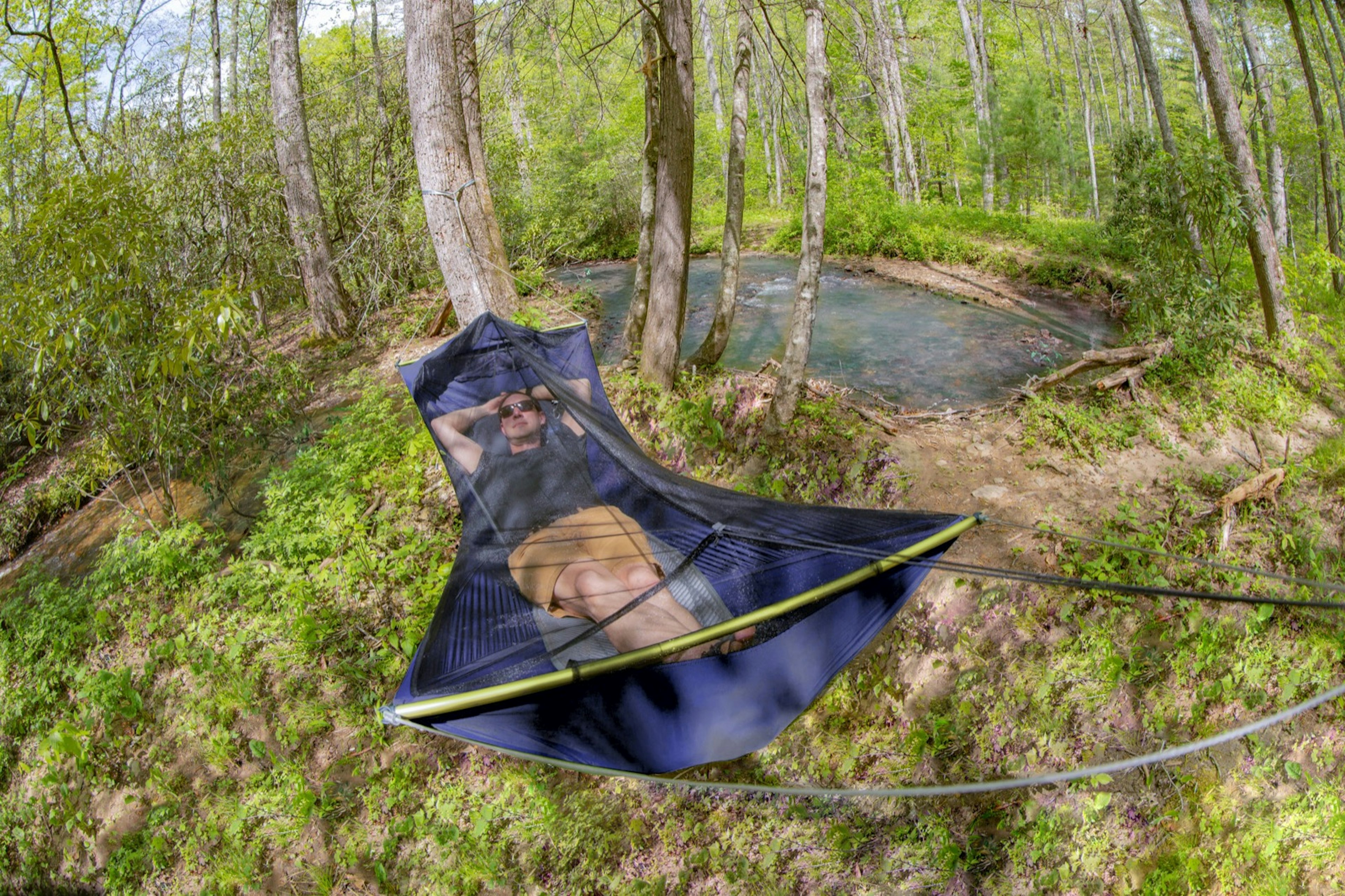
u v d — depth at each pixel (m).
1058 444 7.27
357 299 13.00
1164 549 6.05
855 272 14.32
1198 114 25.84
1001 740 5.58
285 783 6.89
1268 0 15.01
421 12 8.18
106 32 14.01
